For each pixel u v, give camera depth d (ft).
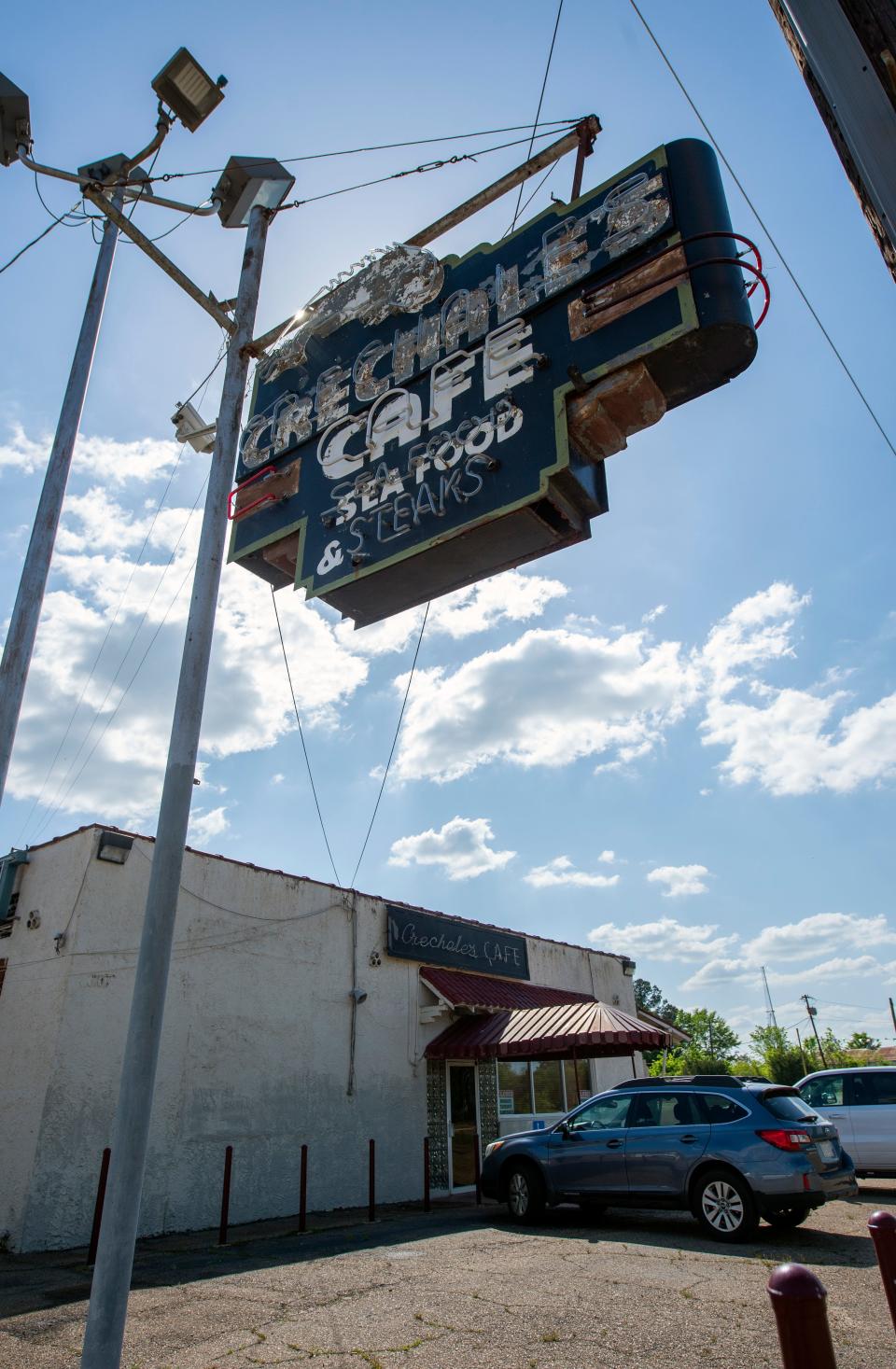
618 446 18.12
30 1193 30.12
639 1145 30.60
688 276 16.58
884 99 7.36
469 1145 50.31
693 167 17.79
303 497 21.93
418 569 19.42
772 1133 27.94
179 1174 34.78
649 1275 23.16
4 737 22.65
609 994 67.92
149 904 14.02
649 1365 16.25
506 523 17.75
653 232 17.42
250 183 21.20
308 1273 24.76
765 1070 158.92
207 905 39.17
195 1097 36.24
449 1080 50.24
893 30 7.36
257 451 23.61
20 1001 34.60
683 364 16.81
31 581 24.56
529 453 17.56
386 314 22.09
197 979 37.81
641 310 17.03
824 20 7.82
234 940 39.88
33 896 36.55
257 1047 39.34
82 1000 33.37
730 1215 27.66
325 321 23.20
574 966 64.75
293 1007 41.60
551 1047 43.83
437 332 20.72
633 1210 36.58
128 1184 12.34
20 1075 32.89
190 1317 20.20
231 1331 19.01
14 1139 31.73
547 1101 57.93
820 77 7.94
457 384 19.71
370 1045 45.14
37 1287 24.17
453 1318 19.62
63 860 36.09
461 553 18.83
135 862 36.68
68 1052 32.42
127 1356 17.43
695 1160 28.91
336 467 21.43
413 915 50.47
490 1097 53.36
